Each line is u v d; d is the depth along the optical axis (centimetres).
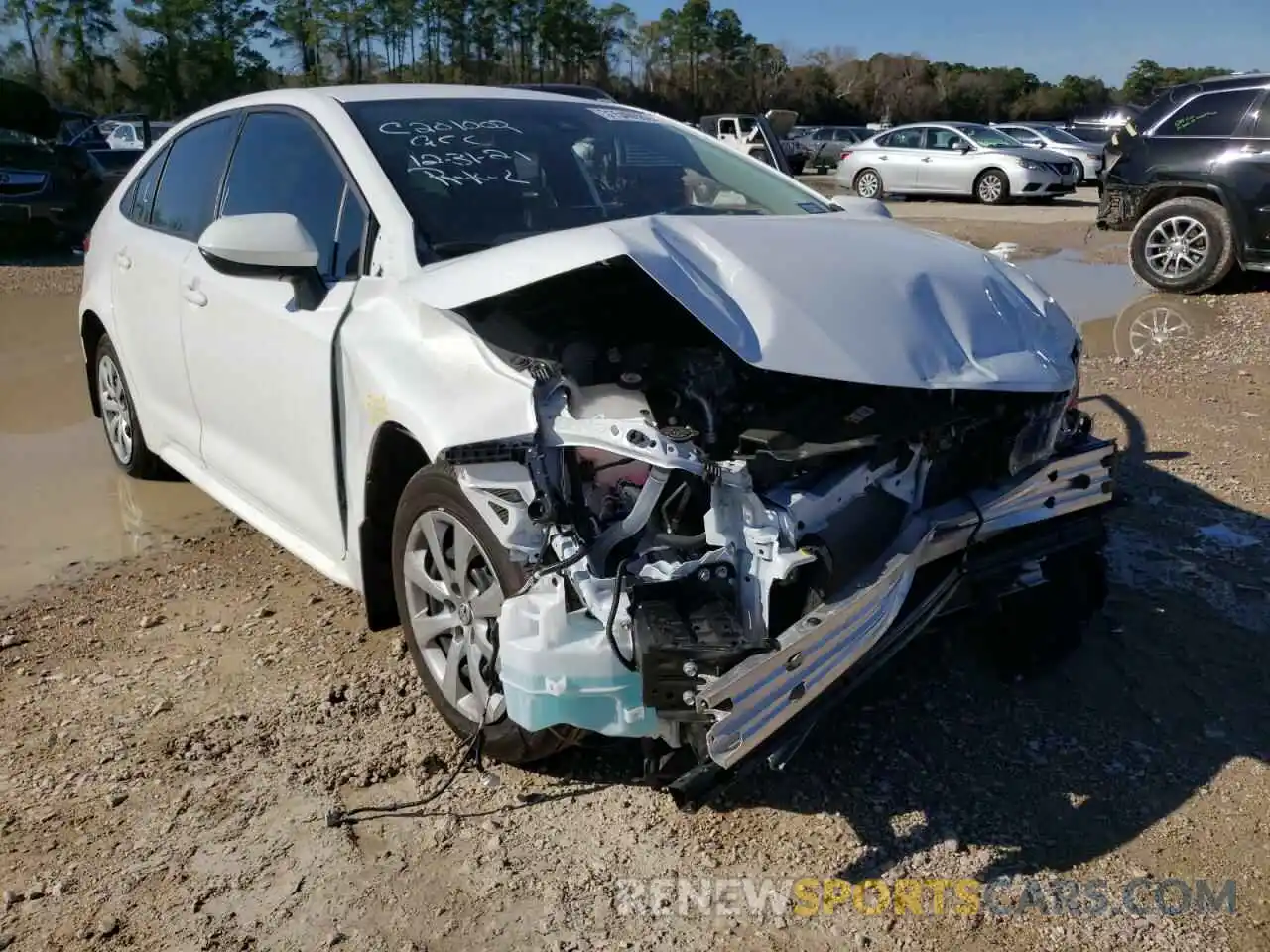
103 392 530
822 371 258
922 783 293
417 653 311
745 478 251
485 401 269
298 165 370
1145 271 1030
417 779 292
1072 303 970
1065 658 356
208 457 421
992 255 345
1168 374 704
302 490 355
